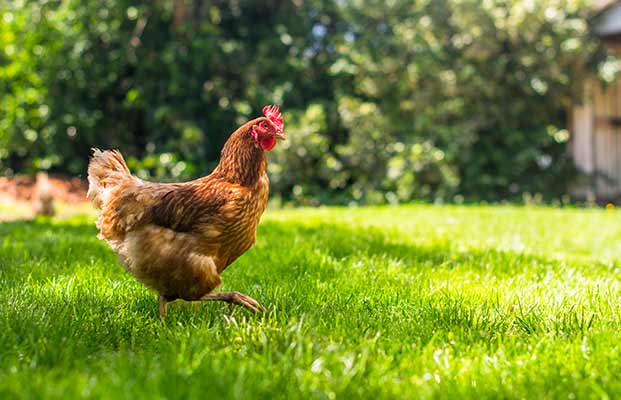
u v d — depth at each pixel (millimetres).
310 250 2756
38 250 2752
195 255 1807
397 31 6793
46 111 6219
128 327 1775
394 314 1877
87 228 3729
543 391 1437
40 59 6262
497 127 6773
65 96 6352
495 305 1979
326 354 1528
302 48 7000
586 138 7062
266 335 1653
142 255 1809
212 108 6688
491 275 2459
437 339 1689
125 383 1387
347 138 6891
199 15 7027
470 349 1640
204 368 1470
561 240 3631
